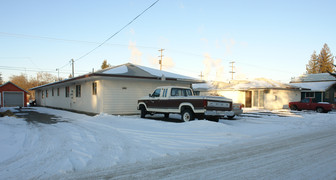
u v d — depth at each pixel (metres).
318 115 18.58
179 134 9.08
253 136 9.34
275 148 7.16
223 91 29.73
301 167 5.21
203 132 9.48
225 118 15.59
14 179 4.34
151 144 7.41
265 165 5.35
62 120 13.42
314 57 62.53
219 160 5.76
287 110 25.36
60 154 5.95
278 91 27.88
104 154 6.09
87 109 18.47
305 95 33.75
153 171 4.88
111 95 16.39
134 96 17.34
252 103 28.25
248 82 30.64
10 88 31.47
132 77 15.97
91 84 17.78
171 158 5.92
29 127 10.43
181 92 13.59
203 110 11.16
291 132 10.54
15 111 21.11
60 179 4.36
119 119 13.20
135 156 6.00
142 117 14.73
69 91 22.86
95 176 4.54
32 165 5.15
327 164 5.45
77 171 4.82
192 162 5.57
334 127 12.46
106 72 15.84
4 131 8.78
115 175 4.61
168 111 12.81
